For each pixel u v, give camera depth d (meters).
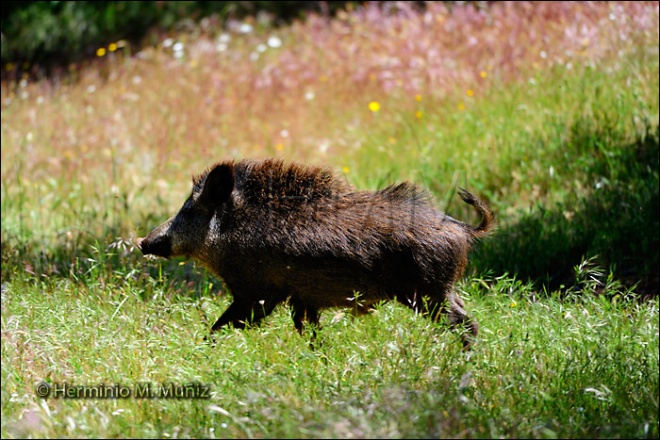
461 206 22.47
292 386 11.21
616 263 19.28
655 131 23.14
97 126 30.98
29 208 24.92
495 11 32.41
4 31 43.09
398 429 9.77
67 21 43.62
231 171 14.51
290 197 14.38
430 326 13.27
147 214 24.30
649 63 25.73
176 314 14.69
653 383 11.88
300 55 35.34
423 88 29.20
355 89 30.97
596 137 23.33
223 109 31.38
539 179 22.77
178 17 43.34
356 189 14.70
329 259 14.02
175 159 28.33
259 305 14.54
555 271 19.59
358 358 12.33
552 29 29.61
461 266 14.30
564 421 10.77
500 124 25.31
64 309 14.57
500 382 11.66
